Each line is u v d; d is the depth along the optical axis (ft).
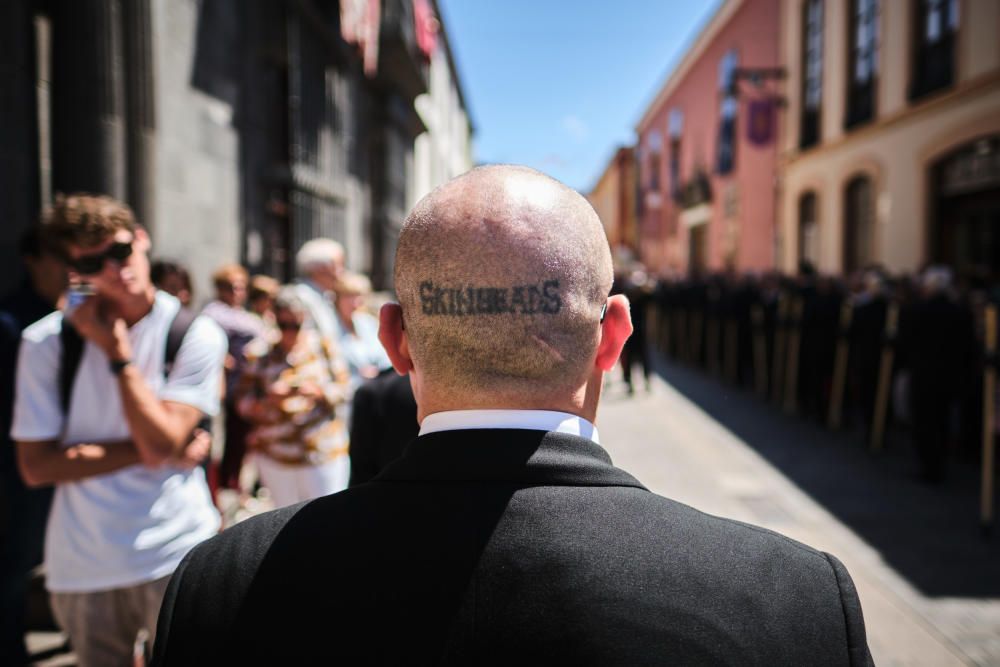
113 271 5.90
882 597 11.78
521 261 2.45
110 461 6.10
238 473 14.92
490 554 2.30
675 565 2.32
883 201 39.60
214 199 18.98
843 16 44.14
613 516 2.41
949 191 34.35
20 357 6.20
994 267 31.50
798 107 51.06
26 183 12.74
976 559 13.37
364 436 7.04
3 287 12.10
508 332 2.45
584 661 2.17
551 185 2.65
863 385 23.31
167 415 6.31
